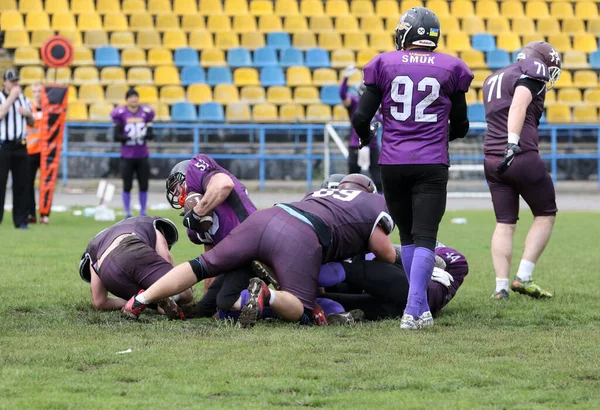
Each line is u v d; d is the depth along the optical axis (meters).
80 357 10.58
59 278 18.00
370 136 13.59
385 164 13.13
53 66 33.97
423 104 12.98
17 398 8.73
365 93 13.27
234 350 11.04
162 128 49.50
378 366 10.17
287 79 53.00
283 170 49.62
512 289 16.23
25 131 30.70
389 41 55.56
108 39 53.75
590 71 55.41
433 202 12.98
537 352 11.03
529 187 16.05
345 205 13.55
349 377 9.69
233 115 50.94
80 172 48.06
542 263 21.48
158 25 54.41
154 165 49.03
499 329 12.82
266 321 13.34
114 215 35.28
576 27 58.16
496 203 16.38
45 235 27.84
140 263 13.74
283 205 13.46
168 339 11.77
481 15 58.09
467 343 11.60
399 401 8.71
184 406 8.49
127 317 13.38
